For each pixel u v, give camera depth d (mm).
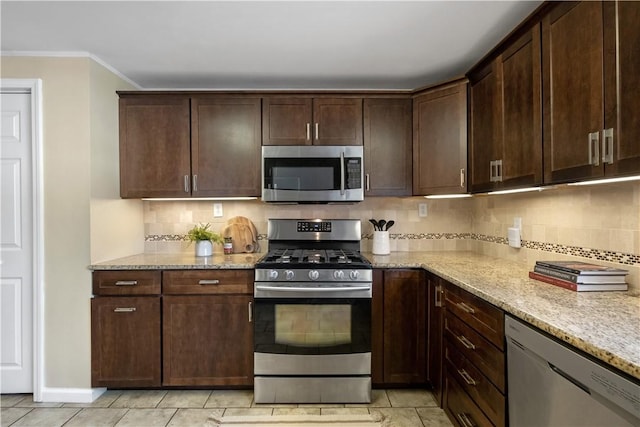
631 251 1511
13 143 2289
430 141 2557
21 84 2260
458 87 2428
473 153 2332
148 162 2621
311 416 2117
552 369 1088
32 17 1842
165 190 2623
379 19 1871
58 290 2289
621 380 839
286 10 1782
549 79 1532
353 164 2600
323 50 2225
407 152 2648
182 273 2322
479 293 1542
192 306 2328
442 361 2104
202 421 2068
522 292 1515
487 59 2078
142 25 1928
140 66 2469
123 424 2037
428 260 2502
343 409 2201
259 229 2971
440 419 2068
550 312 1213
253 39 2084
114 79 2541
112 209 2525
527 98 1695
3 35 2041
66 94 2268
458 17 1849
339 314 2264
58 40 2102
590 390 933
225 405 2240
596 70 1273
